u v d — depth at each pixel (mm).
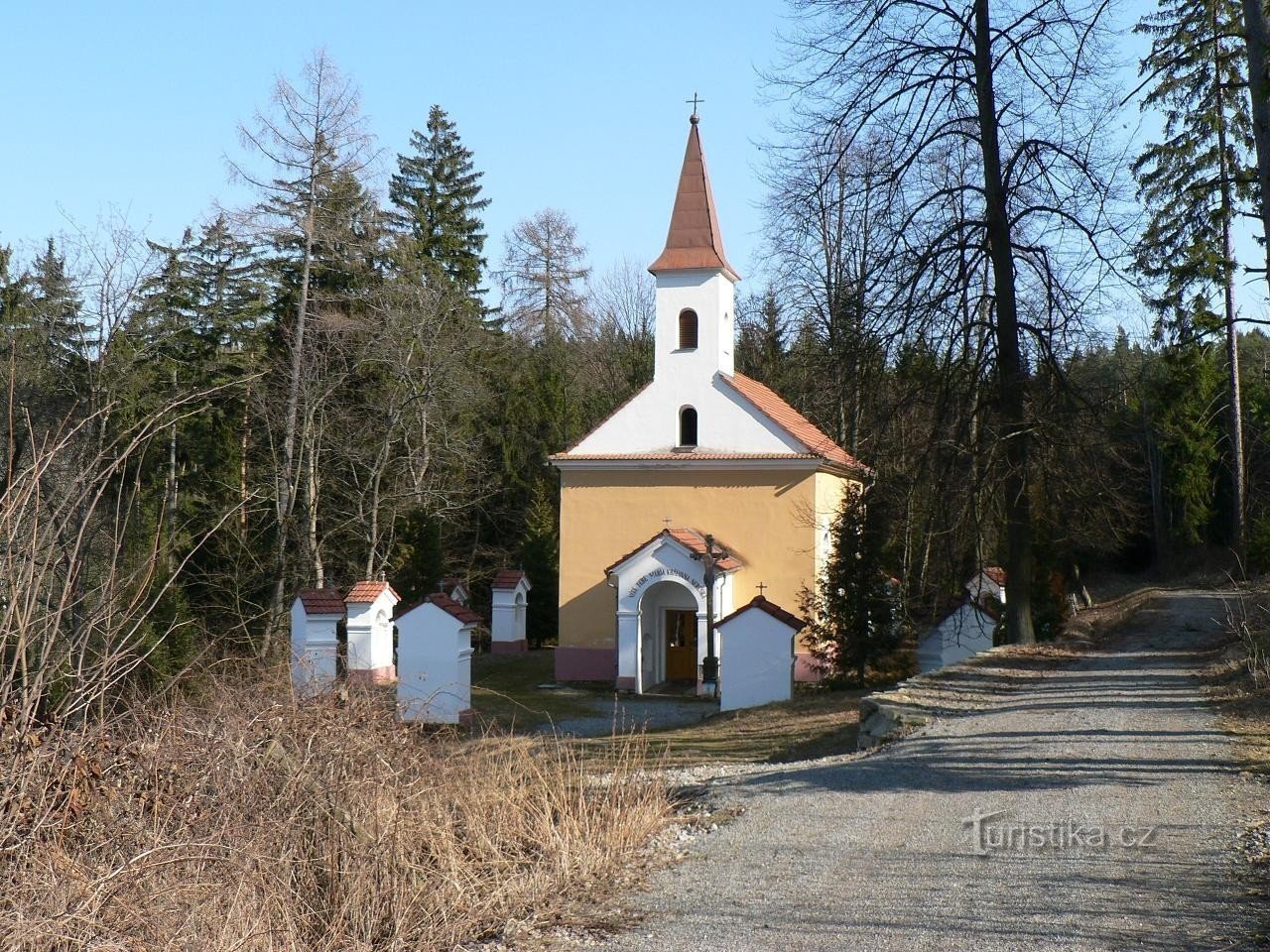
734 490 32531
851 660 24859
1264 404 46531
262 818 7371
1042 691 17125
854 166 22344
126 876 6629
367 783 7996
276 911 7156
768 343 49906
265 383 34875
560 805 10102
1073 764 12125
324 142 33031
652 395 33344
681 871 9047
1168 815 9867
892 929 7332
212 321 35781
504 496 47844
